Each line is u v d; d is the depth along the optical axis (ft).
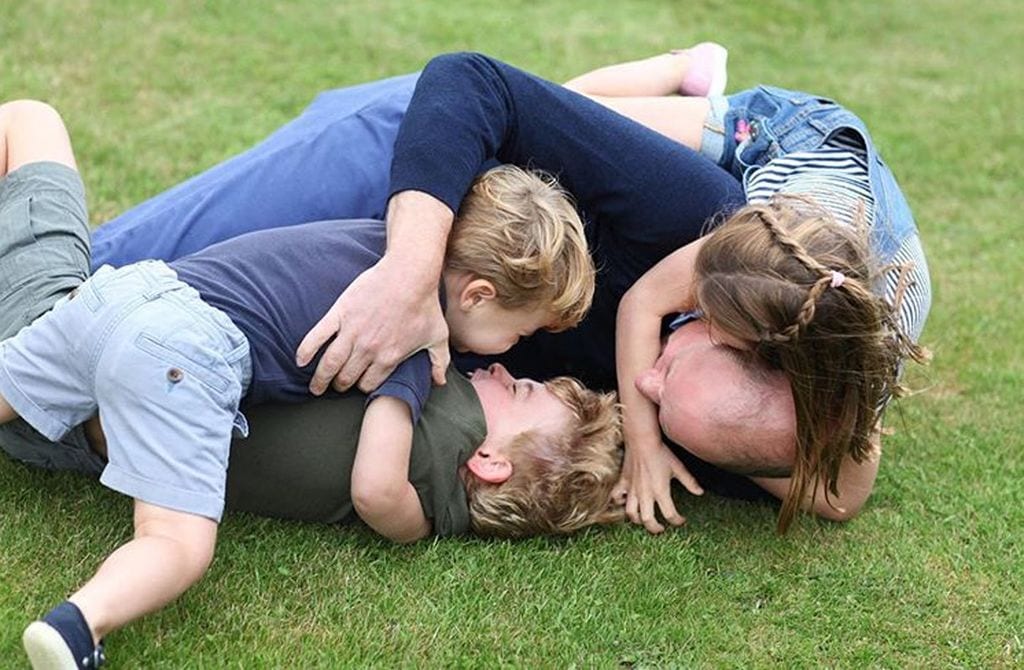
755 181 17.37
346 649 13.43
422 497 15.01
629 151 16.02
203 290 14.23
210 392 13.44
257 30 32.09
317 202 17.47
